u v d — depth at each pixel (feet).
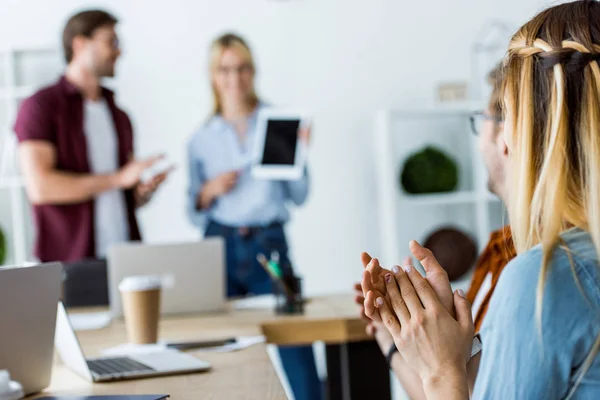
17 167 14.87
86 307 9.89
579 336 3.28
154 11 15.70
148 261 8.89
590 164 3.45
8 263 15.37
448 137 16.80
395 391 15.34
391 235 15.70
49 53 15.33
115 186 13.61
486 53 16.70
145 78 15.69
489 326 3.50
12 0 15.39
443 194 16.20
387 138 15.55
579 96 3.52
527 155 3.63
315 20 16.21
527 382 3.29
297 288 8.63
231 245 15.02
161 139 15.71
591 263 3.37
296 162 14.82
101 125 14.16
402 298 3.85
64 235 13.66
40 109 13.46
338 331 7.87
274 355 14.88
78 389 4.99
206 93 15.75
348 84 16.34
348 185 16.33
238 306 9.52
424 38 16.57
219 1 15.87
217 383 4.94
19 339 4.80
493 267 5.94
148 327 6.90
